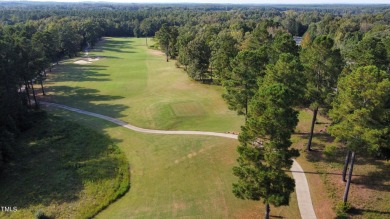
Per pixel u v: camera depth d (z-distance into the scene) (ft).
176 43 368.27
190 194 124.57
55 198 124.77
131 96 255.70
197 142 167.53
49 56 335.47
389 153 136.26
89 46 524.93
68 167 147.95
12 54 205.36
